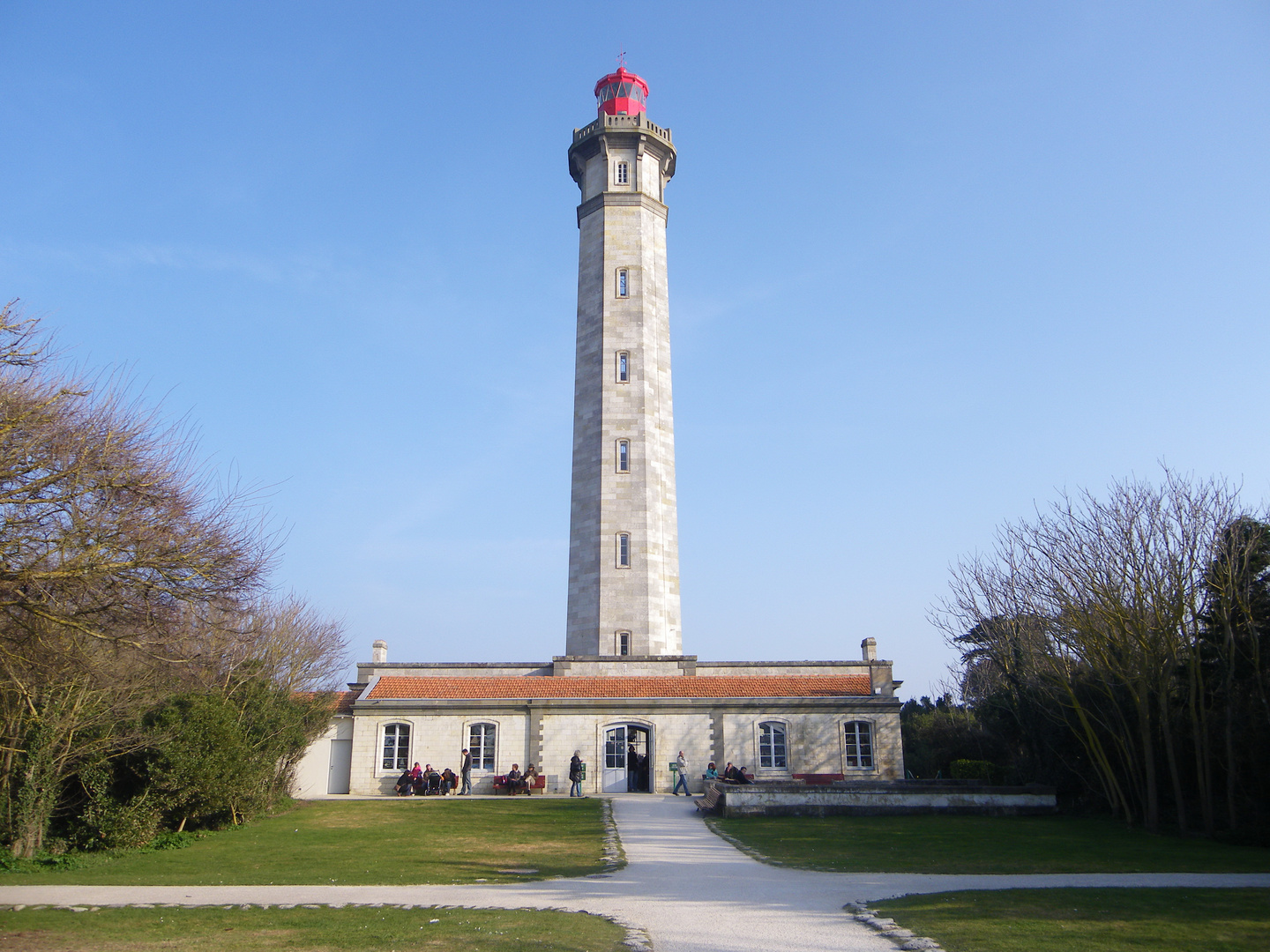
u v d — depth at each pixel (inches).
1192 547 1083.3
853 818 1151.6
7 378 629.3
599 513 1808.6
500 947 471.5
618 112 2108.8
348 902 621.9
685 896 642.8
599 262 1973.4
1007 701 1485.0
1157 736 1143.6
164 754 989.8
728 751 1535.4
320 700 1491.1
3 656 669.9
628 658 1705.2
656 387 1910.7
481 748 1528.1
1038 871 766.5
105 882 725.3
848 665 1759.4
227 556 690.8
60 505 623.5
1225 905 597.3
